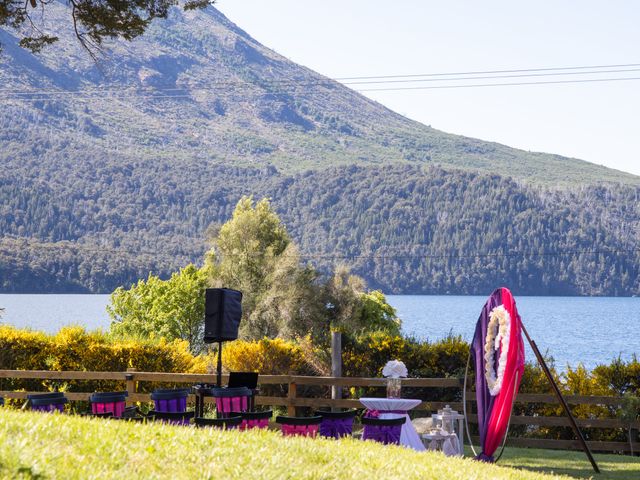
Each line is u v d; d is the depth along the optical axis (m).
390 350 17.45
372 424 10.87
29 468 5.68
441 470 8.38
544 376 16.38
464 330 86.25
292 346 18.55
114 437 7.34
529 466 12.90
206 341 12.33
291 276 46.09
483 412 12.25
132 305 45.94
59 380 18.00
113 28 15.03
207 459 7.08
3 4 14.72
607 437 15.44
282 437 8.94
